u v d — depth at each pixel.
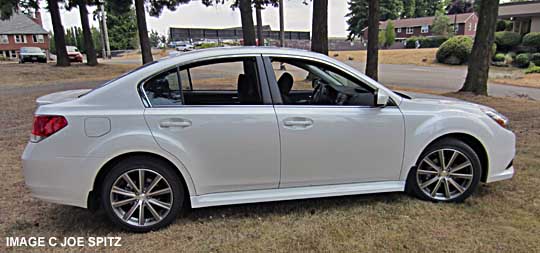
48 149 2.67
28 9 21.48
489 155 3.34
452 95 10.20
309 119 2.98
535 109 8.10
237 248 2.64
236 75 3.15
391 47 43.09
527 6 26.53
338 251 2.59
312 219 3.05
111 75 17.58
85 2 21.38
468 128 3.27
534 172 4.05
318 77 3.28
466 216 3.08
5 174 4.16
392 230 2.86
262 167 2.96
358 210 3.21
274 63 3.09
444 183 3.35
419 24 51.38
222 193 2.98
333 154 3.07
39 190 2.72
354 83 3.22
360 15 55.38
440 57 26.08
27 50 28.56
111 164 2.77
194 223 2.99
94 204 2.90
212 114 2.83
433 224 2.95
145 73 2.85
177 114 2.79
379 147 3.16
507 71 21.44
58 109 2.71
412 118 3.20
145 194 2.86
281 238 2.77
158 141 2.76
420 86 13.77
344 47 49.56
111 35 55.72
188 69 3.01
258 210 3.22
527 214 3.09
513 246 2.61
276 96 3.02
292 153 2.99
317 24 11.27
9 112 8.02
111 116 2.71
